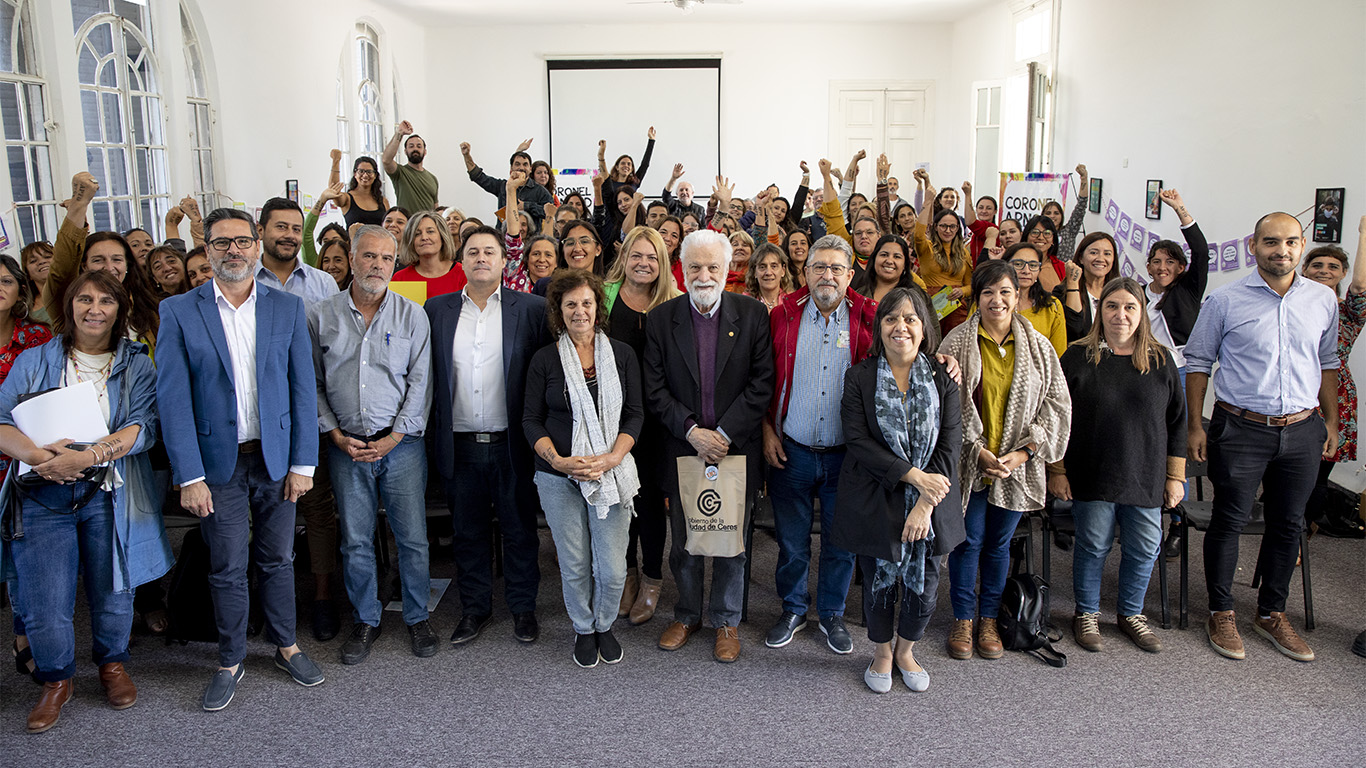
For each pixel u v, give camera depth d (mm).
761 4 10406
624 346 3006
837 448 2984
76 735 2576
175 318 2619
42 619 2580
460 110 11977
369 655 3064
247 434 2730
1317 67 4770
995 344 2957
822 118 11898
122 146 5887
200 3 6535
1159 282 4277
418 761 2469
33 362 2641
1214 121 5820
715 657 3045
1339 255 3539
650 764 2453
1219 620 3088
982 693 2811
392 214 4855
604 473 2826
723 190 5867
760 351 2984
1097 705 2736
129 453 2639
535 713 2707
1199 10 6012
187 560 3086
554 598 3549
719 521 2924
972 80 11008
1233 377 3086
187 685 2859
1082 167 5656
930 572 2721
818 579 3422
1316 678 2887
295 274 3475
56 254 3295
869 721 2658
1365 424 4352
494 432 3084
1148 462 2980
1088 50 7859
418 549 3064
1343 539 4094
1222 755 2475
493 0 10062
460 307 3078
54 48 5113
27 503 2547
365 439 2920
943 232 4621
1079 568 3129
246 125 7219
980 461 2926
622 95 11930
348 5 9320
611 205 6723
